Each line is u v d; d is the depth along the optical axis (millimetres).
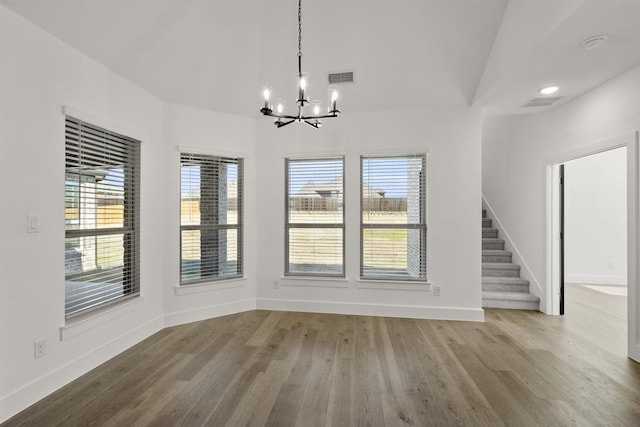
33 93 2102
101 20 2396
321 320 3701
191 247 3717
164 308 3494
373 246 3951
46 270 2186
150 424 1861
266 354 2799
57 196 2271
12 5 1951
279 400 2104
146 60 2938
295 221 4102
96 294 2703
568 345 2982
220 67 3398
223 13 2979
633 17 1936
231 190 3977
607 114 2941
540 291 4043
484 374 2443
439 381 2342
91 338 2551
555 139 3725
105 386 2275
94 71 2600
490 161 5391
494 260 4734
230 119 3898
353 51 3262
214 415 1944
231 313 3932
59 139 2287
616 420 1888
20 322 2012
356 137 3904
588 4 1821
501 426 1844
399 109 3812
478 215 3676
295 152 4016
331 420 1900
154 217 3344
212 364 2611
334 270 4023
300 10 2754
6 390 1922
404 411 1984
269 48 3340
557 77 2855
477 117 3672
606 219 5504
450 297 3736
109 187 2830
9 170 1956
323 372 2477
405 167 3871
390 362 2645
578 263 5598
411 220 3861
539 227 4055
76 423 1870
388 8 2924
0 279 1903
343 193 3975
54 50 2246
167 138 3500
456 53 3180
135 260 3123
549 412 1968
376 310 3877
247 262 4062
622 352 2826
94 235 2652
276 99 3760
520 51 2531
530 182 4227
